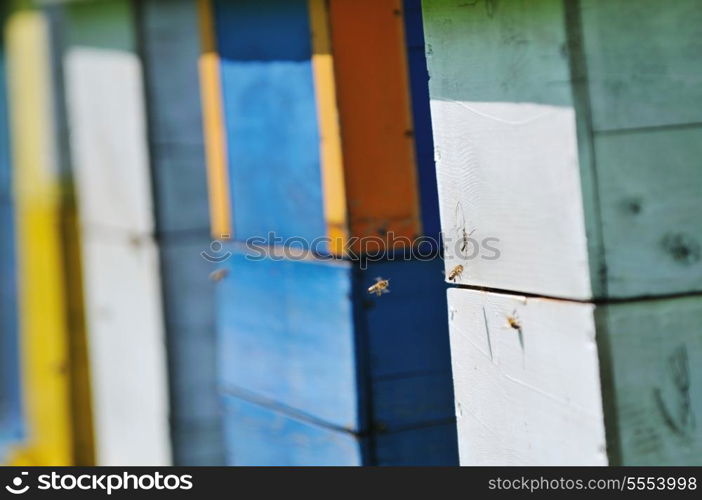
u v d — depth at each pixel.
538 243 6.52
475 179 7.02
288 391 9.91
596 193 6.17
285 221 9.77
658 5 6.17
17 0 15.87
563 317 6.37
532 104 6.45
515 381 6.82
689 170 6.22
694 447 6.24
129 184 12.98
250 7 9.95
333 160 8.95
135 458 13.50
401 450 9.02
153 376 12.93
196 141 12.83
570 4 6.14
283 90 9.59
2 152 16.84
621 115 6.17
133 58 12.60
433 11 7.27
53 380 15.13
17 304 16.47
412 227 9.06
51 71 14.82
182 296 12.75
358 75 8.95
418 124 9.09
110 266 13.61
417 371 9.06
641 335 6.21
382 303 8.98
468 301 7.25
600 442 6.19
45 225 15.14
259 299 10.28
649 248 6.20
